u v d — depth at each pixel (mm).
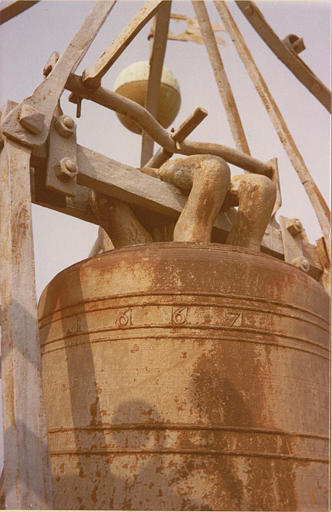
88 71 6078
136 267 5559
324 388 5812
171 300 5395
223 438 5094
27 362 4863
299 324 5730
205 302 5398
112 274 5625
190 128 6625
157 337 5320
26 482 4504
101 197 6469
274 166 7609
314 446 5465
